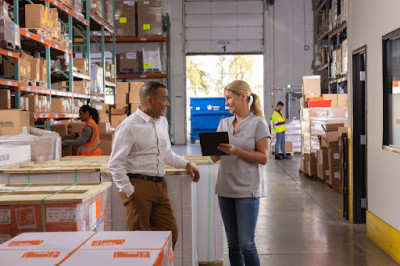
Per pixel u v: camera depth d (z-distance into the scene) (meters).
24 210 1.90
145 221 2.84
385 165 4.48
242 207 2.93
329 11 12.36
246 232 2.91
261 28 16.55
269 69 16.58
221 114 16.42
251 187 2.94
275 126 12.46
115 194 3.28
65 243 1.54
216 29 16.58
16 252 1.44
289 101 16.44
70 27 7.63
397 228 4.19
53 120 7.61
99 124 7.53
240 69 18.59
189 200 3.35
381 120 4.59
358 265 4.10
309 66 16.50
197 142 17.12
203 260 3.84
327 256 4.36
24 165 3.51
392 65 4.44
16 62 5.37
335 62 11.70
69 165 3.49
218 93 18.81
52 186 2.34
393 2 4.20
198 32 16.56
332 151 7.68
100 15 9.68
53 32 6.65
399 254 4.12
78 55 15.24
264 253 4.48
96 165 3.46
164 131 2.94
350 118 5.63
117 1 15.16
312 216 6.01
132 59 15.28
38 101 6.10
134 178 2.81
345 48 10.45
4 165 3.45
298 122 13.16
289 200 7.05
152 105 2.79
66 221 1.89
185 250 3.38
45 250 1.46
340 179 7.66
